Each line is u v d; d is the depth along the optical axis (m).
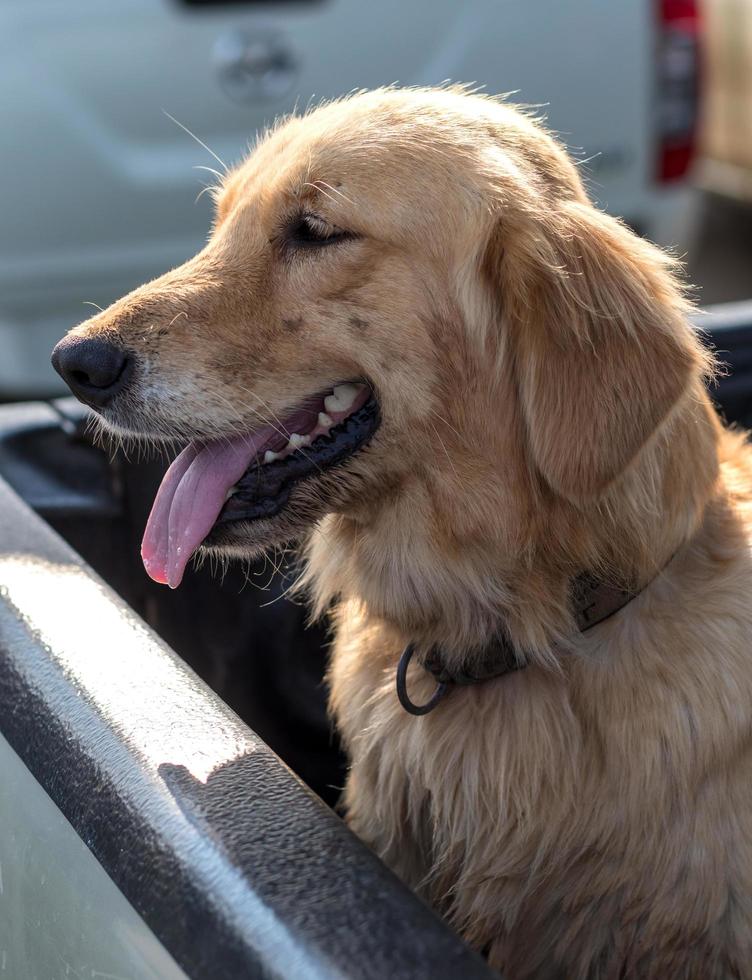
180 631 2.56
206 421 2.07
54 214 4.57
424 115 2.08
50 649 1.56
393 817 2.12
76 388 2.10
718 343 2.76
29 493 2.41
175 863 1.19
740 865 1.82
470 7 4.79
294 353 2.05
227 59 4.60
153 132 4.61
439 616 2.09
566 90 5.00
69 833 1.39
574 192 2.14
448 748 2.01
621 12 4.98
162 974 1.19
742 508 2.10
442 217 1.98
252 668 2.62
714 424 2.11
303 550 2.43
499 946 1.98
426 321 1.99
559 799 1.91
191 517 2.08
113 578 2.50
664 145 5.25
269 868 1.15
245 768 1.31
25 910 1.58
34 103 4.44
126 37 4.48
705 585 1.97
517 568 1.99
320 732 2.70
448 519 2.04
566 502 1.94
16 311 4.67
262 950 1.07
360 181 2.00
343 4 4.68
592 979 1.93
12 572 1.77
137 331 2.06
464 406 2.00
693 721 1.85
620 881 1.87
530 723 1.95
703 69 5.27
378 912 1.10
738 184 8.13
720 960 1.85
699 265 7.30
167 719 1.39
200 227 4.78
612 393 1.86
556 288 1.91
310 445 2.10
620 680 1.90
